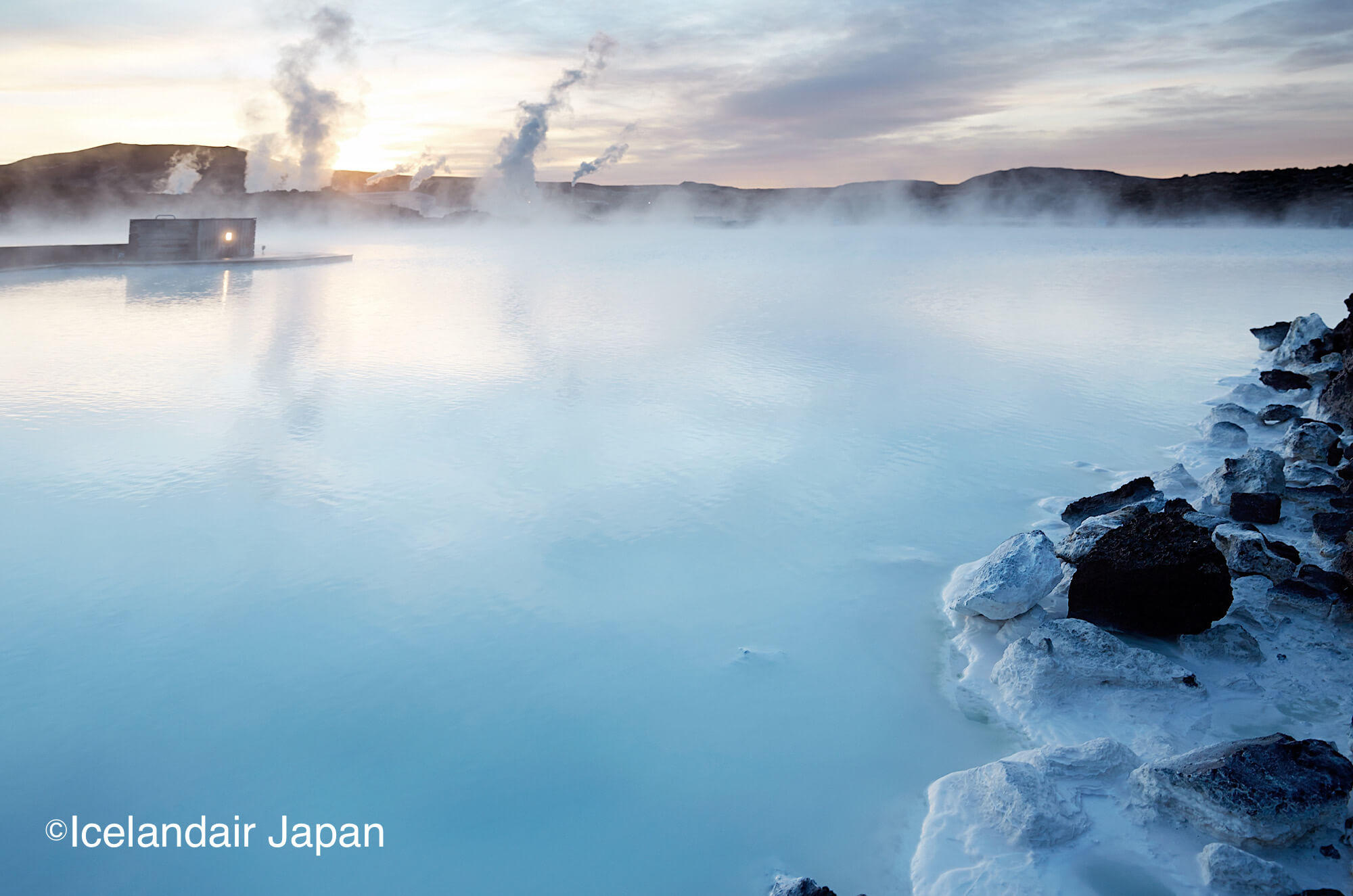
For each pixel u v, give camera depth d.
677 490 6.30
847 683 3.88
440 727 3.50
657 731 3.50
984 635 4.28
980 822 2.94
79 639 4.09
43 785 3.12
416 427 7.86
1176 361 11.50
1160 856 2.77
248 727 3.46
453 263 29.48
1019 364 11.23
